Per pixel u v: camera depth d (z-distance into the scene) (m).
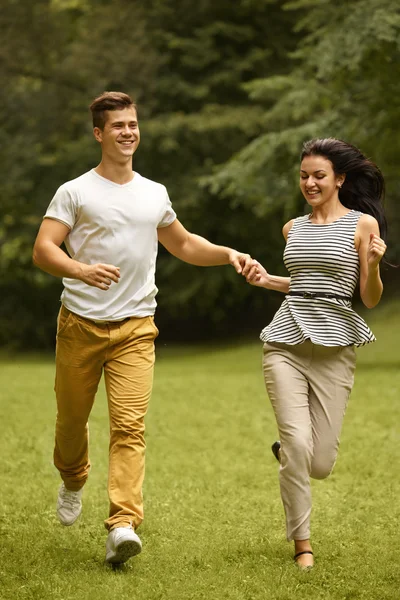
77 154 51.78
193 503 10.87
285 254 8.65
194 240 9.20
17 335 54.09
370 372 26.89
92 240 8.34
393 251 47.88
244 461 13.66
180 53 51.31
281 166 33.28
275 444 8.95
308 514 8.21
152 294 8.58
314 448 8.43
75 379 8.43
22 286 53.72
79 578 7.69
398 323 43.78
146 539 9.14
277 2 49.81
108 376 8.43
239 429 16.44
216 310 52.97
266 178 33.62
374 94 30.23
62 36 53.03
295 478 8.17
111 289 8.35
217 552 8.59
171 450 14.52
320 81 34.28
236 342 51.16
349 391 8.53
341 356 8.43
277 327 8.55
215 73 50.62
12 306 54.16
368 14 27.47
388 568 8.05
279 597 7.22
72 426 8.66
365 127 31.08
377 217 8.88
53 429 16.53
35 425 16.97
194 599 7.18
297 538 8.21
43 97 52.47
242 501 10.98
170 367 34.75
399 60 28.02
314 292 8.45
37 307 54.47
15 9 52.16
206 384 23.92
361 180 8.84
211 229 52.25
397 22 26.61
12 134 53.91
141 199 8.42
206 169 50.19
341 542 9.02
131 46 49.81
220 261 9.25
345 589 7.47
